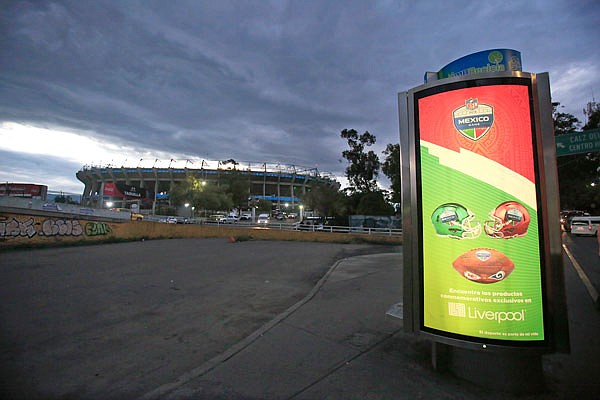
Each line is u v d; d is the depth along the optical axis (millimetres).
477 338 3014
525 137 3025
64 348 4227
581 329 4547
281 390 2949
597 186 38375
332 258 14789
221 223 38125
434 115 3352
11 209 16734
